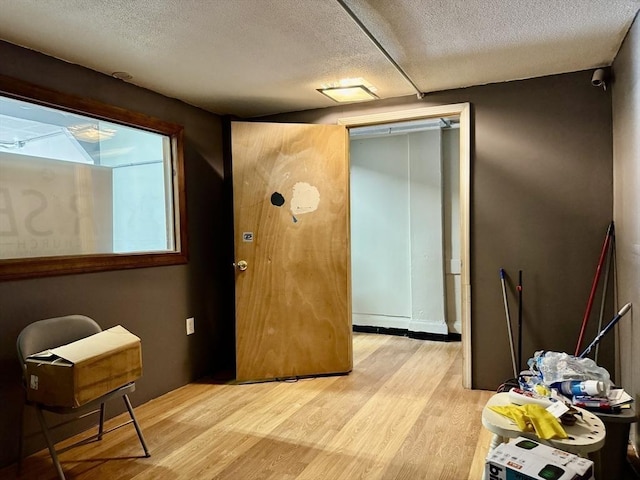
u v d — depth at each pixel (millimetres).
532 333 3146
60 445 2518
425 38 2451
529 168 3135
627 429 1962
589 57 2758
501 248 3221
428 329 4980
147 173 3291
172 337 3389
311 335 3633
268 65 2816
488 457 1581
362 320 5406
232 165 3516
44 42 2400
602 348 2902
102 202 2930
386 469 2199
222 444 2488
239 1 2012
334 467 2227
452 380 3516
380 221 5312
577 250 3018
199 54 2619
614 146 2850
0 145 2373
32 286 2439
